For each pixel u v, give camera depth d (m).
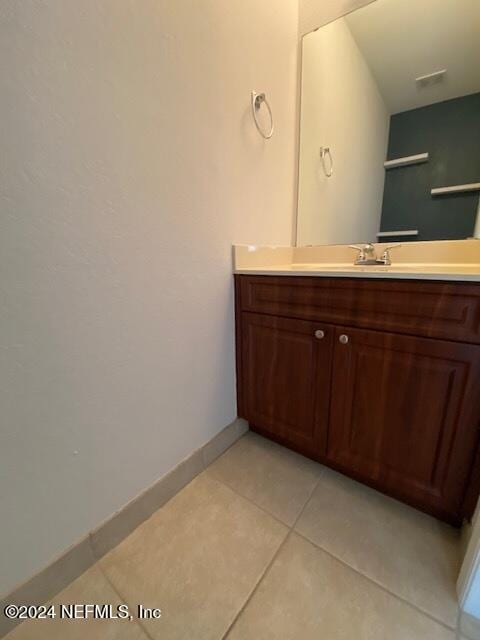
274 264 1.34
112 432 0.81
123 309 0.77
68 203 0.62
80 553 0.76
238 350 1.21
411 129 1.13
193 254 0.95
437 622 0.66
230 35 0.94
